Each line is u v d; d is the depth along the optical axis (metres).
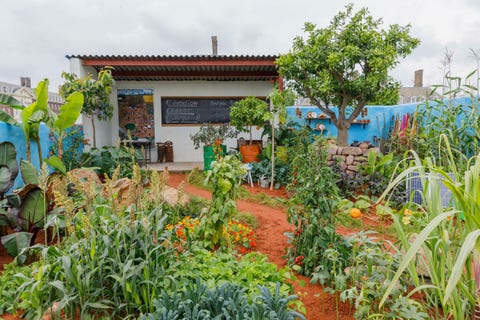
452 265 1.65
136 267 2.15
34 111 5.55
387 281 2.14
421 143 5.71
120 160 7.32
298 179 3.32
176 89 10.67
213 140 8.53
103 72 8.10
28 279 2.26
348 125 7.38
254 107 8.09
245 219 4.66
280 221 4.90
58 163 4.90
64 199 2.27
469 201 1.56
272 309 1.74
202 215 3.79
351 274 2.47
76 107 5.85
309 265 3.01
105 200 3.03
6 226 3.96
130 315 2.14
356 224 4.64
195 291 1.94
